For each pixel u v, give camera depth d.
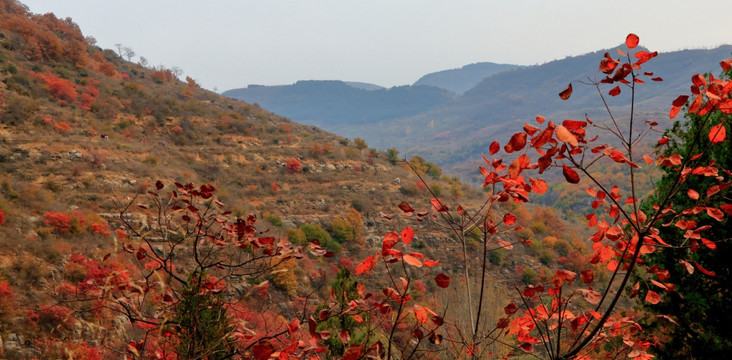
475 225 2.40
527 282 46.69
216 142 73.31
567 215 97.81
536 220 67.44
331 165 72.31
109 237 30.05
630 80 2.11
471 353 2.26
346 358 1.93
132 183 43.53
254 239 2.76
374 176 70.69
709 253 7.01
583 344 2.16
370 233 54.03
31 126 50.09
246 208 49.09
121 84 82.56
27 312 17.44
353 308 2.14
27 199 31.34
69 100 65.19
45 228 27.20
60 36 102.12
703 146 6.40
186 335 2.56
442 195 61.16
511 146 1.83
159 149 62.12
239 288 14.70
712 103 2.19
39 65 71.12
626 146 2.16
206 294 2.67
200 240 2.86
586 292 2.17
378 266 30.84
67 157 44.84
